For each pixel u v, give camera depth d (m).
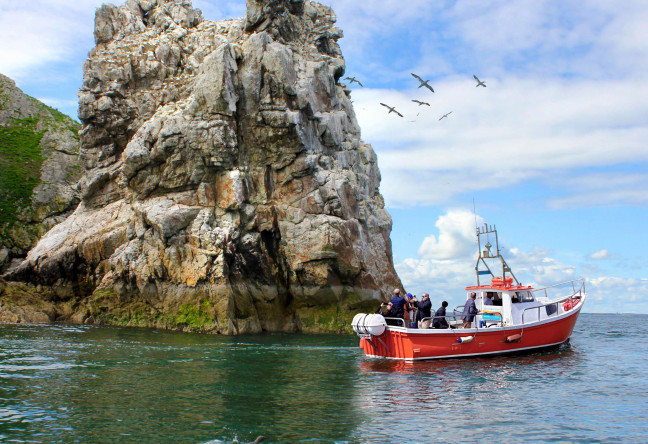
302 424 11.58
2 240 44.38
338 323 33.00
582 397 14.55
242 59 34.84
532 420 12.23
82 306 34.00
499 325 22.50
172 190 34.19
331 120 37.09
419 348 20.03
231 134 33.03
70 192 49.72
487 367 19.05
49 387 14.55
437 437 10.89
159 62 39.31
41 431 10.78
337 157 37.81
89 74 39.16
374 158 44.38
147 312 32.31
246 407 12.91
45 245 36.28
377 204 43.03
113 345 23.19
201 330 30.00
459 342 20.48
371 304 34.44
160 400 13.42
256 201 33.91
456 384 16.06
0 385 14.57
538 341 22.22
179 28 41.81
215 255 31.05
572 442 10.77
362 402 13.62
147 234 33.47
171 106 36.25
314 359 20.62
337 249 32.88
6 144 53.47
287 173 34.62
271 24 37.41
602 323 59.44
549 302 24.84
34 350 21.06
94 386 14.84
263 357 20.91
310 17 43.97
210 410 12.56
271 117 33.97
